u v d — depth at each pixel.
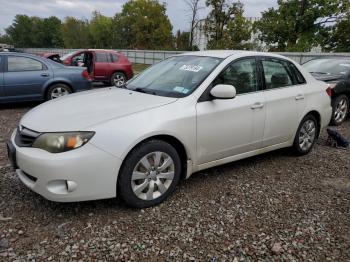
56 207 3.33
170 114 3.37
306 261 2.69
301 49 29.02
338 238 3.00
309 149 5.17
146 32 57.44
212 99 3.71
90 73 12.61
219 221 3.20
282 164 4.77
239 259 2.68
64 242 2.80
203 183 4.02
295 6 30.41
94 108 3.40
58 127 3.03
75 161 2.90
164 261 2.62
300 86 4.84
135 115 3.22
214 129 3.71
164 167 3.40
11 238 2.82
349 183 4.21
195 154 3.64
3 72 7.77
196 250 2.76
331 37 30.89
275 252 2.77
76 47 79.06
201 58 4.24
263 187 3.98
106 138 3.00
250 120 4.07
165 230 3.02
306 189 3.98
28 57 8.15
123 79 13.15
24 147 3.11
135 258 2.64
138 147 3.19
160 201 3.45
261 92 4.26
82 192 2.98
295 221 3.25
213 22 27.03
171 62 4.49
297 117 4.73
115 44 70.56
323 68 8.17
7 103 8.35
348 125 7.57
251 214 3.35
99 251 2.70
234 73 4.02
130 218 3.19
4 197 3.49
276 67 4.57
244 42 27.78
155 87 3.99
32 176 3.03
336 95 7.32
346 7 29.47
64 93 8.52
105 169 3.02
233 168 4.54
